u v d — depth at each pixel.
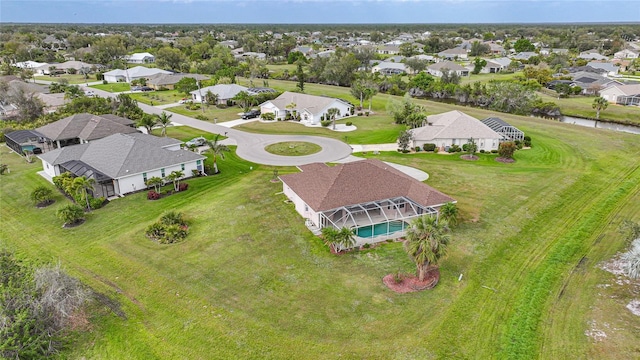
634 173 53.16
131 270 32.53
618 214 41.59
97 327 26.62
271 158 60.38
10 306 25.31
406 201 39.72
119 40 197.75
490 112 93.06
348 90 122.12
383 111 94.25
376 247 35.31
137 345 25.12
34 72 154.50
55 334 25.67
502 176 51.91
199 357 24.03
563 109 95.69
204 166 56.38
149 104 103.62
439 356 23.80
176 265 32.97
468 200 44.53
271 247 35.41
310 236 37.19
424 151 63.28
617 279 30.84
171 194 47.22
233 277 31.31
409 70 152.62
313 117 81.94
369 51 168.12
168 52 162.88
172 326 26.55
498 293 29.41
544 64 152.75
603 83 113.19
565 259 33.62
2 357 22.97
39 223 40.97
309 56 195.88
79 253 35.31
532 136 71.31
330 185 39.31
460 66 146.50
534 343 24.73
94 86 131.00
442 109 95.38
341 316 26.97
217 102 102.25
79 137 65.38
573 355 23.80
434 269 32.06
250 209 42.72
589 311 27.45
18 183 51.34
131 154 49.47
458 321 26.55
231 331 25.89
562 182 49.75
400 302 28.28
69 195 47.25
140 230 38.81
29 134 65.69
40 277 26.95
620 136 70.75
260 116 87.94
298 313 27.33
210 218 40.84
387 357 23.73
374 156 61.00
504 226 38.94
